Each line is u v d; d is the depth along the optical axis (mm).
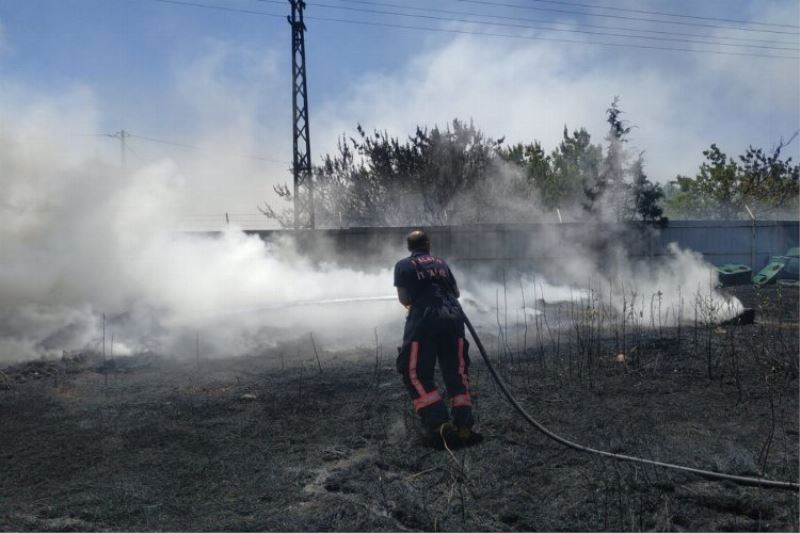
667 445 4477
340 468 4188
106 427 5035
